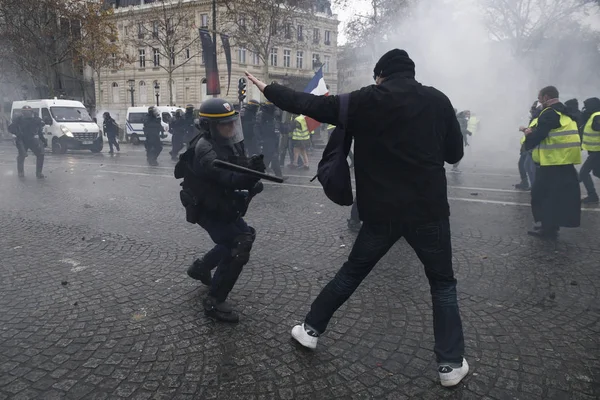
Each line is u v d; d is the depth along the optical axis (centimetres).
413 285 399
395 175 242
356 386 258
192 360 284
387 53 255
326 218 655
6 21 2853
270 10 2761
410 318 338
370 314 344
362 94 239
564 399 246
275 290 393
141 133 2591
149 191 893
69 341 307
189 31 3853
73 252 501
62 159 1596
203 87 4656
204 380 263
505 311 350
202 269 382
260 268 446
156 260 473
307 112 243
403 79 245
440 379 256
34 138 1064
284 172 1179
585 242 523
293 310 354
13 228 607
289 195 838
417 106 239
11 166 1344
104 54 3102
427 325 327
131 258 480
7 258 482
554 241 528
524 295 379
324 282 411
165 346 301
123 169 1273
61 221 645
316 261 468
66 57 3341
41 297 380
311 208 724
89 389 255
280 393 252
